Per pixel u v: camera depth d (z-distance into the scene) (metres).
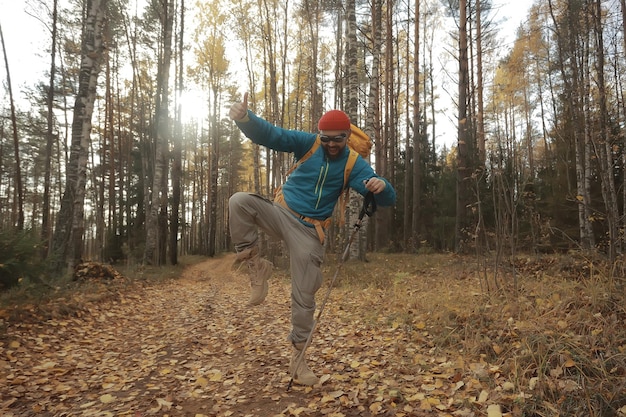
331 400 3.07
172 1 18.42
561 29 14.95
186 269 20.31
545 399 2.77
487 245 6.10
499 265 6.07
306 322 3.21
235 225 3.01
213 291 11.85
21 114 24.81
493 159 5.85
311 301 3.19
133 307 8.38
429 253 17.06
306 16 23.25
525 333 3.70
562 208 14.91
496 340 3.87
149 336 6.00
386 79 22.73
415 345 4.36
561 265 7.18
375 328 5.26
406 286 7.78
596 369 2.94
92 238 42.97
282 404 3.10
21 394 3.62
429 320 4.98
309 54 24.86
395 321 5.30
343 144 3.05
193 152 40.84
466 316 4.65
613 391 2.63
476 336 4.00
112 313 7.38
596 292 4.30
